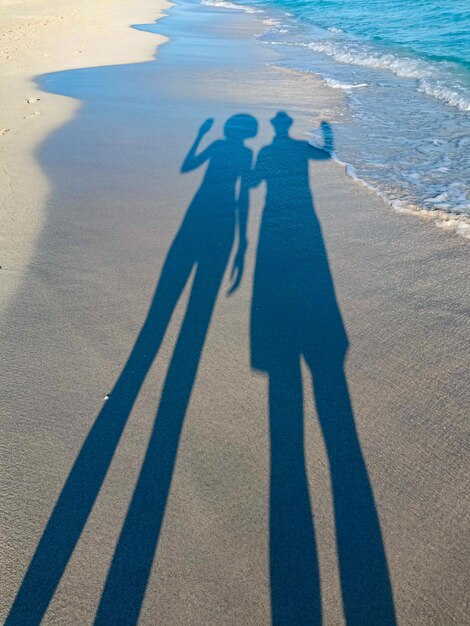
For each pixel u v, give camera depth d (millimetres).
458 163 5551
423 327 2996
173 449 2279
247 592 1727
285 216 4434
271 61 11891
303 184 5086
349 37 14891
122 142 6422
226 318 3146
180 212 4531
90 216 4492
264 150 6035
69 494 2080
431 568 1778
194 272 3631
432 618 1646
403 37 14125
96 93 8969
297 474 2146
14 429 2393
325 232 4152
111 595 1729
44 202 4785
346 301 3273
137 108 7969
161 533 1921
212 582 1757
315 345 2893
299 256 3811
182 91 9031
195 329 3055
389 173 5332
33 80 10195
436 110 7645
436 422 2367
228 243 4008
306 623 1644
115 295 3385
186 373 2721
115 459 2234
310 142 6281
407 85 9273
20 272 3654
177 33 16641
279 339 2953
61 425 2414
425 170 5395
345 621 1648
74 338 2994
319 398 2531
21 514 1999
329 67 11102
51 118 7516
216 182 5148
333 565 1800
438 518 1941
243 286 3463
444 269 3564
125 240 4074
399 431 2330
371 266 3650
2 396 2588
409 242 3949
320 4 23812
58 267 3711
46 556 1849
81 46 14125
